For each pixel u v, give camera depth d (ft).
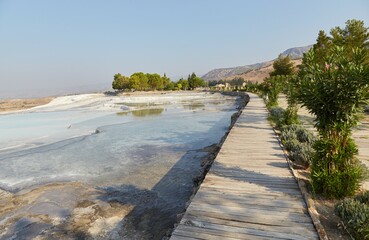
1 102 184.75
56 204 25.26
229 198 16.87
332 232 13.58
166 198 25.85
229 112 101.71
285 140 32.45
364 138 36.14
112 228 20.53
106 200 25.86
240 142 33.17
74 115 108.78
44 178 32.91
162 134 59.31
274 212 14.87
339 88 15.75
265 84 140.46
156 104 152.76
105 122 83.97
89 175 33.45
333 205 16.37
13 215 23.44
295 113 44.93
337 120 16.62
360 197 15.64
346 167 17.24
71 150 46.96
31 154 45.11
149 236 19.16
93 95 247.29
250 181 19.77
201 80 371.56
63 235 19.79
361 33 82.89
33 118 102.63
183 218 14.52
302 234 12.61
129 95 244.63
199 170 33.65
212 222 13.97
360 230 12.50
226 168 22.99
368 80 14.67
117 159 40.19
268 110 68.74
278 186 18.69
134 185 29.50
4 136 64.34
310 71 17.90
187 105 141.59
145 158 40.11
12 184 31.19
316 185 17.58
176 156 40.63
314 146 18.07
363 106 16.53
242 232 12.94
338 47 17.30
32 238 19.60
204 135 56.80
